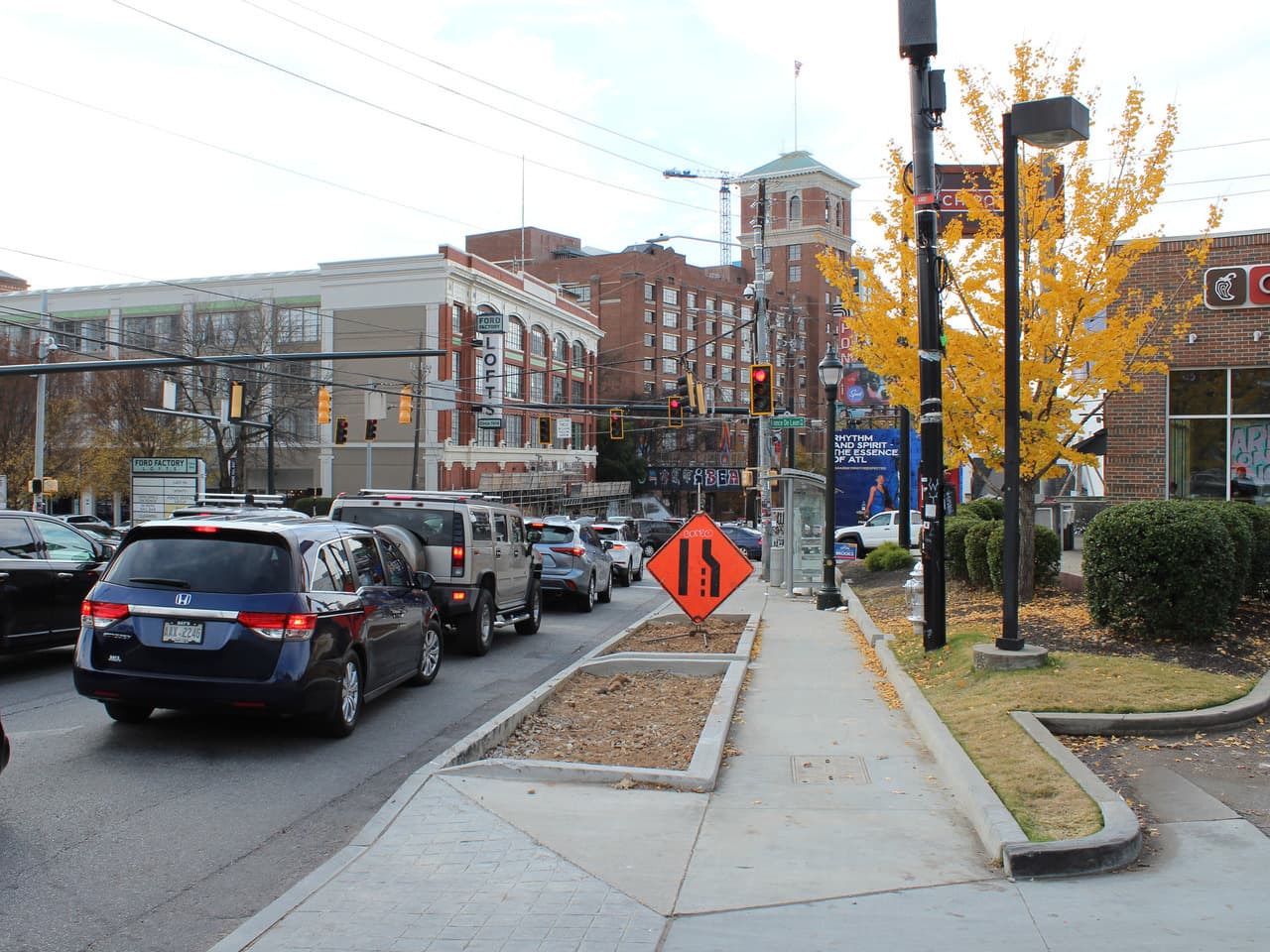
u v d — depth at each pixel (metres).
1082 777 6.64
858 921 4.92
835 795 7.14
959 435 13.79
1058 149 13.24
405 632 10.78
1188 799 6.51
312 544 9.02
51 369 21.05
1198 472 18.88
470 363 60.50
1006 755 7.25
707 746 8.19
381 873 5.65
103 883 5.64
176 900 5.41
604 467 86.69
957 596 16.55
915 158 11.55
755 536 42.00
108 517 62.81
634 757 8.24
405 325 58.12
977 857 5.84
